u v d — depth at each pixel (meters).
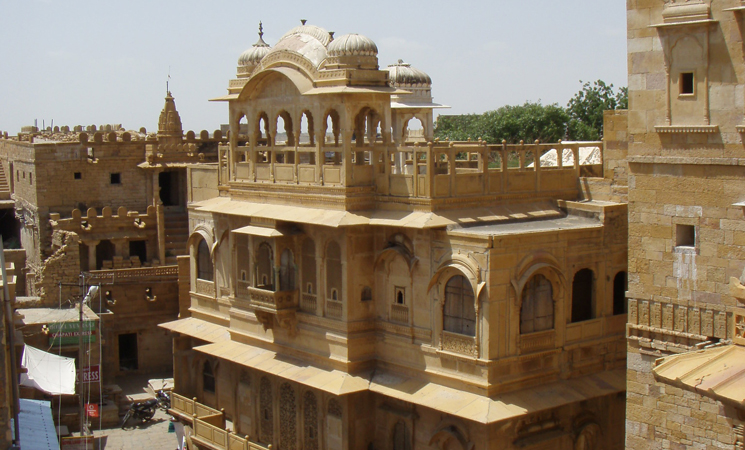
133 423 41.44
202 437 35.19
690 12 21.75
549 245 28.52
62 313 44.38
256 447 32.31
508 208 30.80
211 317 39.97
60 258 47.09
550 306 28.91
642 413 23.78
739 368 19.27
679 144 22.42
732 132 21.33
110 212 52.59
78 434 38.19
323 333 31.95
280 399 34.56
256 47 38.84
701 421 22.53
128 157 56.12
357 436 31.34
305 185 32.44
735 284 20.25
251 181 35.38
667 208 22.81
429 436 29.59
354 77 30.75
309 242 32.66
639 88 23.12
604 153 31.81
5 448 25.69
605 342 30.31
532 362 28.42
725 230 21.66
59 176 54.31
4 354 25.92
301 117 32.88
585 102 80.31
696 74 21.89
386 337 30.98
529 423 28.36
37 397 39.62
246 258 36.09
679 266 22.66
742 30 20.95
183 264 43.94
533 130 74.88
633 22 23.08
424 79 44.22
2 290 27.33
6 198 62.72
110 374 45.19
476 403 27.31
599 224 30.05
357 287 31.12
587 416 29.92
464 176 29.84
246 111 35.62
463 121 86.94
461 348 28.11
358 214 30.83
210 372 40.03
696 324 22.41
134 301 48.19
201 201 41.22
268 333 35.03
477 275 27.36
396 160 38.28
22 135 67.69
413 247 29.81
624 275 31.11
